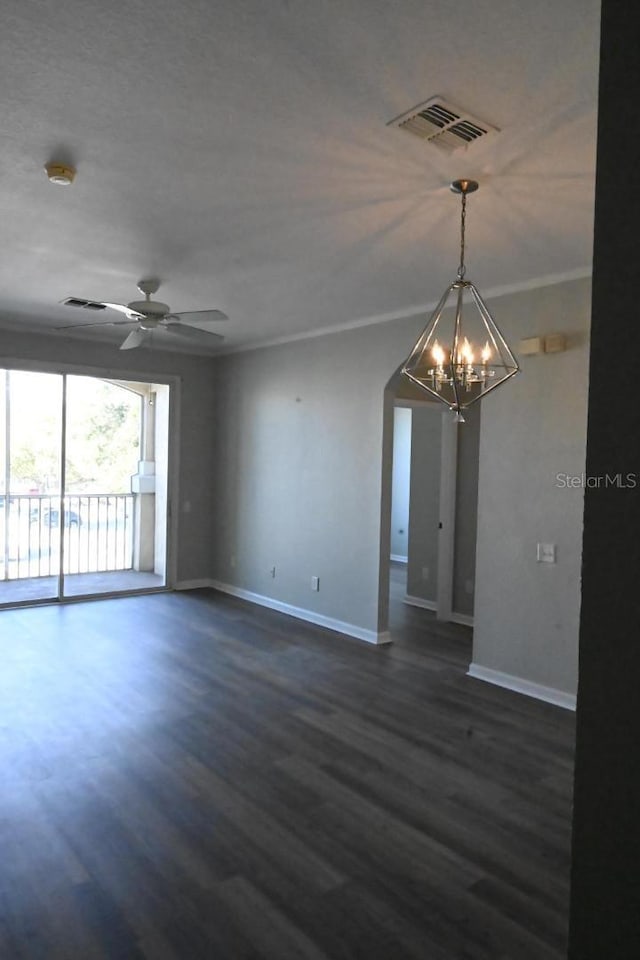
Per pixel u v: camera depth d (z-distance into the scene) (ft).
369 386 17.67
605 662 3.54
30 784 9.65
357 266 12.97
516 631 14.11
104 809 9.02
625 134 3.52
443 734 11.75
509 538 14.26
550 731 11.95
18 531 23.30
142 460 25.03
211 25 5.91
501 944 6.60
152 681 14.08
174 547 23.36
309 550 19.65
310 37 6.06
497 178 8.87
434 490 21.79
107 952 6.40
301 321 18.13
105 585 23.27
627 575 3.45
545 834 8.62
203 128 7.76
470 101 7.06
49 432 21.81
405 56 6.31
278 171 8.86
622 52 3.53
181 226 10.98
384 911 7.06
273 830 8.59
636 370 3.44
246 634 18.02
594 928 3.59
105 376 21.56
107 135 7.97
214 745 11.08
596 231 3.63
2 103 7.27
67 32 6.04
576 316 13.10
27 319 18.92
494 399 14.55
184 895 7.27
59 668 14.74
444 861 7.99
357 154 8.30
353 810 9.13
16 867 7.72
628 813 3.44
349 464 18.30
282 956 6.39
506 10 5.65
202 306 16.51
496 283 14.03
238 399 22.77
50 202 10.05
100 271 13.76
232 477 23.09
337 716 12.45
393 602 22.89
